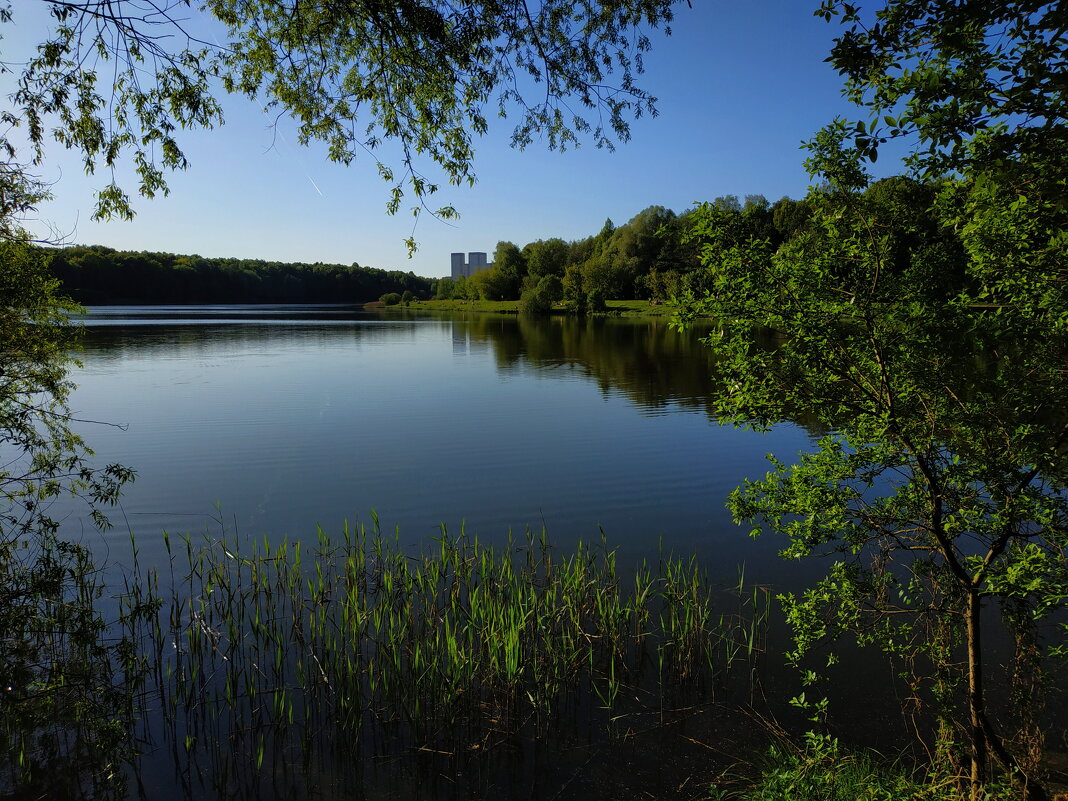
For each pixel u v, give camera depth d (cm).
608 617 757
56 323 751
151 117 556
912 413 408
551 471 1456
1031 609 438
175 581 894
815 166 379
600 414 2106
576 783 546
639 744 589
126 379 2791
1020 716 515
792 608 502
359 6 564
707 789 532
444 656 707
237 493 1292
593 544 1034
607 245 10825
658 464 1509
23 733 585
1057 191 306
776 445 1681
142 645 740
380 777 559
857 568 466
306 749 586
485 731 613
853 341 415
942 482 406
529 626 764
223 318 8144
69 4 438
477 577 902
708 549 1006
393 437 1786
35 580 638
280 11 600
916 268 394
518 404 2278
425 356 3859
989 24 302
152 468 1466
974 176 316
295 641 755
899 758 550
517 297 12638
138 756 580
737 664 702
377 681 667
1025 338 382
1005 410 383
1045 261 388
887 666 681
